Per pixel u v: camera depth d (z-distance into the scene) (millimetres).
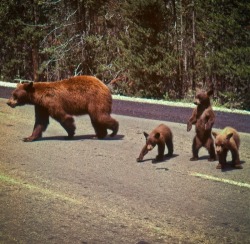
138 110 16891
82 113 12359
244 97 25250
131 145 11688
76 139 12344
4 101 20391
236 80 26859
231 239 6102
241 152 11016
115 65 30969
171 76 28344
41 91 11875
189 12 31469
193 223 6625
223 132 9562
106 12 35094
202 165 9828
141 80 28906
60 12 38250
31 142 11922
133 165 9750
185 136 12836
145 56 28359
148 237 6117
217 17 26391
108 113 12367
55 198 7566
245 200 7629
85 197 7641
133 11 28578
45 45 39406
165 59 28141
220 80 28219
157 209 7145
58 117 11961
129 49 29125
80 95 12117
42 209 7066
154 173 9156
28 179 8594
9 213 6875
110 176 8891
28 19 41531
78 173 9055
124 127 14164
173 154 10805
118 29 35031
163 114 15898
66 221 6613
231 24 25828
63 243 5871
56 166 9555
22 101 11891
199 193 7949
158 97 29344
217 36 27000
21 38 40062
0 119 15484
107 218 6758
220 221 6711
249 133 13633
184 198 7676
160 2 28438
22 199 7492
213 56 26469
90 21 35656
